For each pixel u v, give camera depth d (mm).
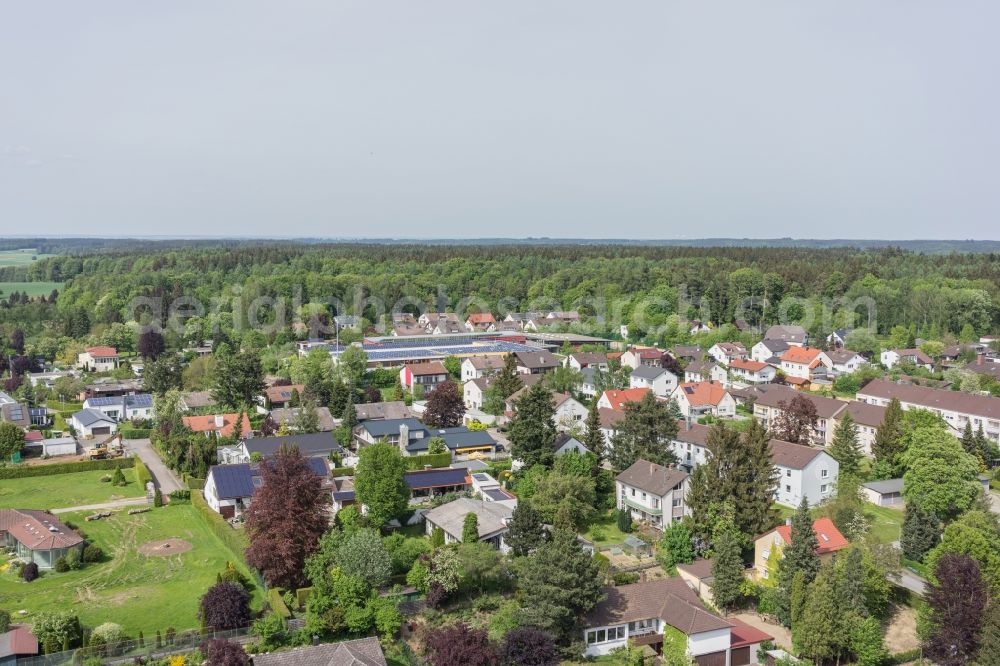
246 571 67750
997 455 100000
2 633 53844
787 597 61312
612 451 89625
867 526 75375
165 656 53094
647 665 56688
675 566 69188
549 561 57219
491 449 102188
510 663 52125
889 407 96312
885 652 56500
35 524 72125
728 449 74375
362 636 56938
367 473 75312
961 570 56750
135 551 72750
